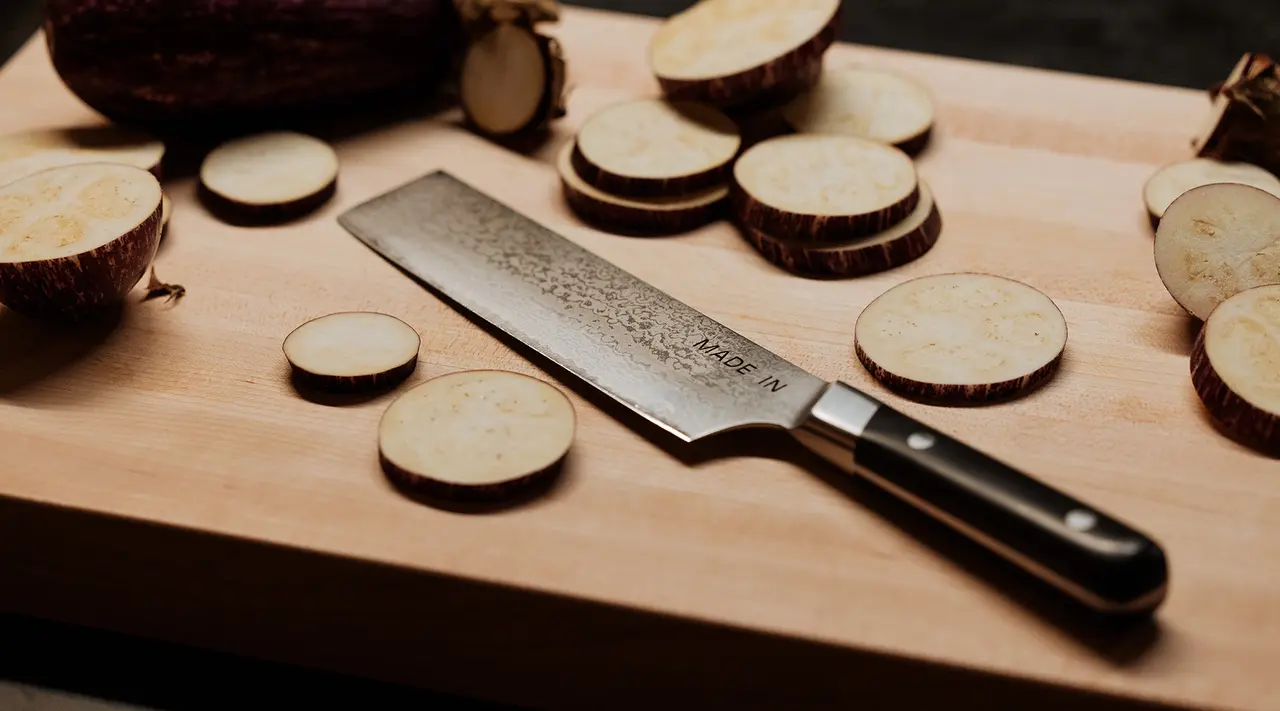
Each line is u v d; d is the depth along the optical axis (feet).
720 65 2.94
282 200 2.84
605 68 3.21
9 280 2.53
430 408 2.47
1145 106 3.10
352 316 2.63
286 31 2.90
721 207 2.86
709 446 2.48
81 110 3.08
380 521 2.39
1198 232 2.60
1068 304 2.69
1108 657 2.26
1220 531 2.38
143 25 2.84
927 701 2.30
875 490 2.40
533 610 2.35
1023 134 3.04
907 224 2.77
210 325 2.66
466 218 2.83
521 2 2.91
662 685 2.39
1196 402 2.53
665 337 2.59
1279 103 2.80
